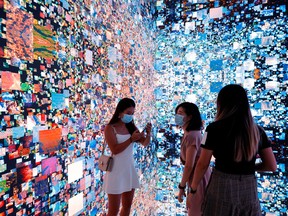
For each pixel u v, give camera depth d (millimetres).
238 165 1347
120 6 2439
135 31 2832
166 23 3396
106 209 2154
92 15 1899
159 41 3441
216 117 1457
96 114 1969
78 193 1708
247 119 1347
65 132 1548
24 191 1200
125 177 1939
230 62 2992
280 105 2717
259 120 2809
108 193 1900
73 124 1643
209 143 1396
